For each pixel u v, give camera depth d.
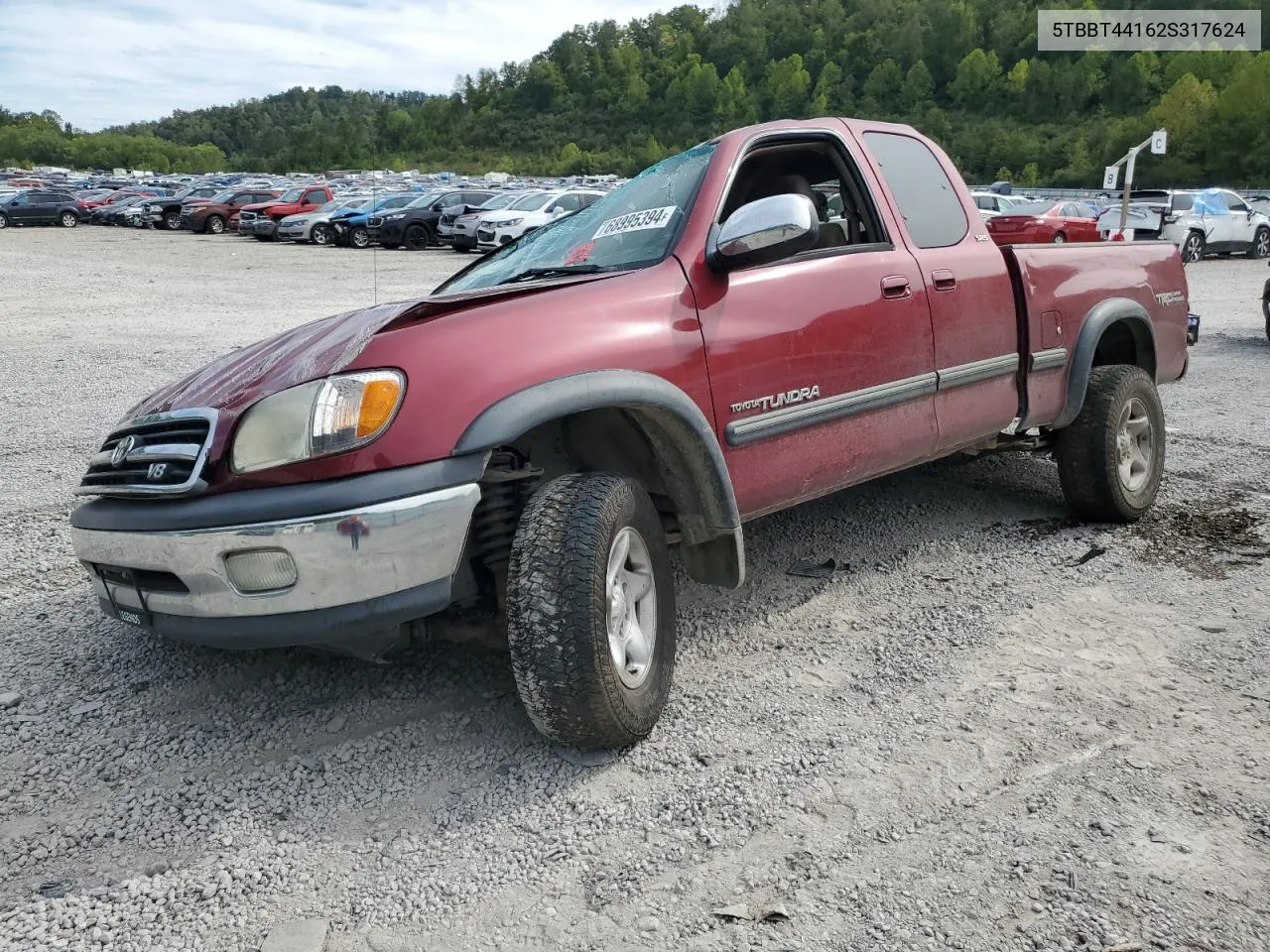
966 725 2.96
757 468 3.31
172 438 2.70
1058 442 4.68
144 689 3.31
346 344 2.71
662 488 3.31
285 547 2.46
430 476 2.52
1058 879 2.28
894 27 161.75
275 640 2.55
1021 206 23.39
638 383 2.84
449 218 26.88
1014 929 2.12
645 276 3.10
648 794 2.65
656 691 2.91
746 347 3.22
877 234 3.85
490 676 3.33
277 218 31.89
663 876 2.33
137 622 2.80
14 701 3.22
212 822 2.58
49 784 2.76
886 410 3.73
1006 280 4.26
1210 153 77.25
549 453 3.15
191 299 15.48
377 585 2.50
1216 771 2.70
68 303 14.91
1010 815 2.53
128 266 22.38
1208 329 12.12
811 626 3.71
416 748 2.91
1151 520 4.84
